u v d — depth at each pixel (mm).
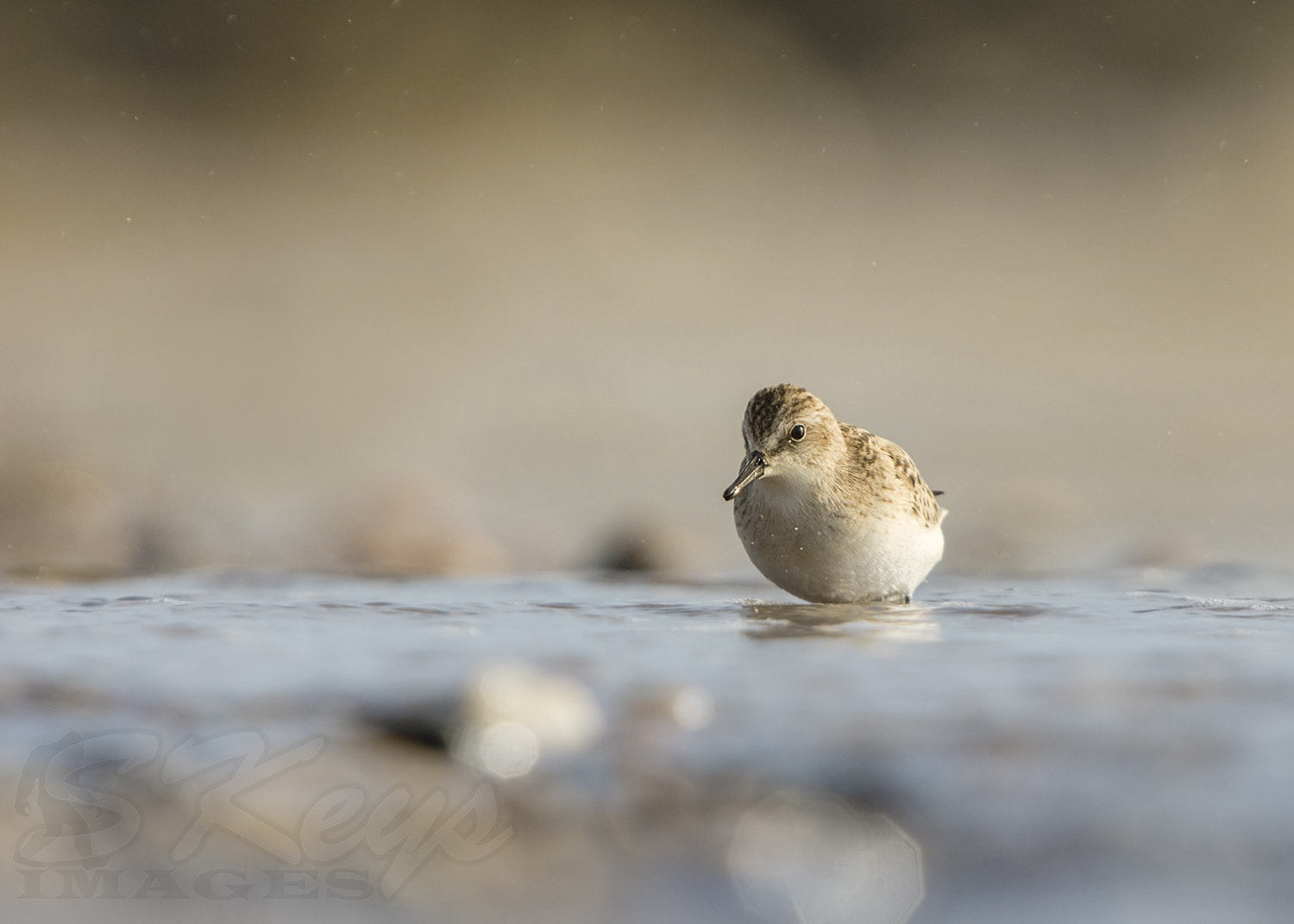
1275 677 5605
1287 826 3988
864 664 5926
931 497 9297
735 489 8680
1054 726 4887
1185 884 3672
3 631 6793
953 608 7918
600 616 7488
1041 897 3637
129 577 9352
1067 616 7504
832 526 8789
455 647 6363
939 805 4191
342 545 12273
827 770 4469
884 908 3645
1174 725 4887
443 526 12719
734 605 8102
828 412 8945
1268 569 10219
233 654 6152
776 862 3873
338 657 6094
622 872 3891
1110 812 4105
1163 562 10852
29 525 12805
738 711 5109
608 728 4887
